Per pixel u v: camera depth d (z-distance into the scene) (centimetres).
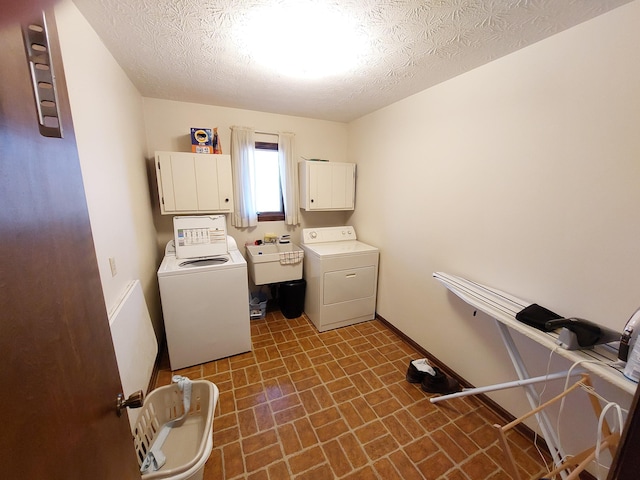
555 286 138
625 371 91
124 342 128
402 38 138
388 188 261
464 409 173
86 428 58
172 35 137
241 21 126
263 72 182
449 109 190
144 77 192
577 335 106
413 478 132
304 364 216
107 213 134
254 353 230
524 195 148
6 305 38
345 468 136
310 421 163
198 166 241
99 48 137
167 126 252
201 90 219
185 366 209
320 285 258
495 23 124
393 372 208
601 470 124
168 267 203
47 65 51
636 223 110
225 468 135
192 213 262
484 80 165
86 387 60
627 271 113
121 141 166
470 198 179
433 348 220
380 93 220
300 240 317
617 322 117
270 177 308
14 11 42
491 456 143
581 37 121
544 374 145
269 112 285
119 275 145
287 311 291
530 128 143
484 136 167
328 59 161
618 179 113
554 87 132
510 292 159
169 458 134
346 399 180
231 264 211
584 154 123
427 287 222
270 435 153
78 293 60
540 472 134
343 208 310
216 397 135
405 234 243
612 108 113
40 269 46
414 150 225
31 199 45
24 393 40
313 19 124
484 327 177
